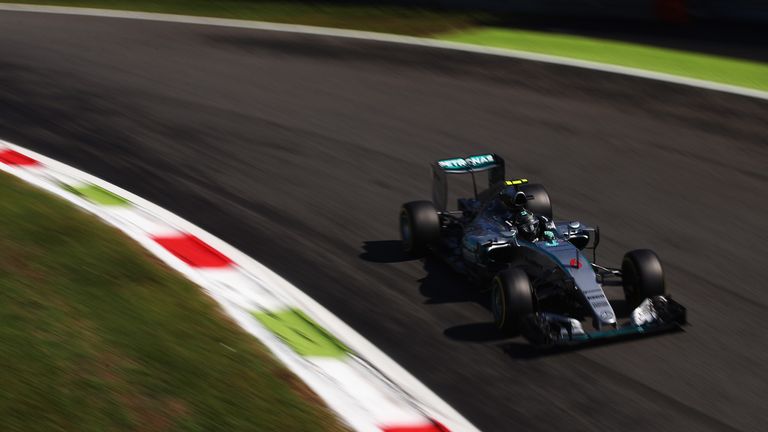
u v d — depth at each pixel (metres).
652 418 26.16
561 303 32.44
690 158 51.91
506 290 29.94
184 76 68.50
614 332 29.39
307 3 94.75
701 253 39.19
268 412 24.27
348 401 25.67
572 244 32.28
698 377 28.39
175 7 93.94
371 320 31.91
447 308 32.88
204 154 51.25
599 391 27.44
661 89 64.69
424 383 27.73
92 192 43.50
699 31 81.25
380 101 62.81
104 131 54.97
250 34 82.81
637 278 31.61
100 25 85.88
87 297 30.00
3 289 29.80
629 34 80.94
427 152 52.62
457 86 66.38
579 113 60.22
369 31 83.75
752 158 51.88
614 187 47.56
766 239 40.78
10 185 42.31
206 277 33.72
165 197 44.16
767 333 31.73
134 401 24.08
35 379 24.61
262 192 45.41
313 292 34.12
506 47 77.06
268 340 28.69
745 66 69.56
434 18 88.50
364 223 41.69
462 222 37.69
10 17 88.75
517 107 61.53
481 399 26.95
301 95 64.06
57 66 70.31
